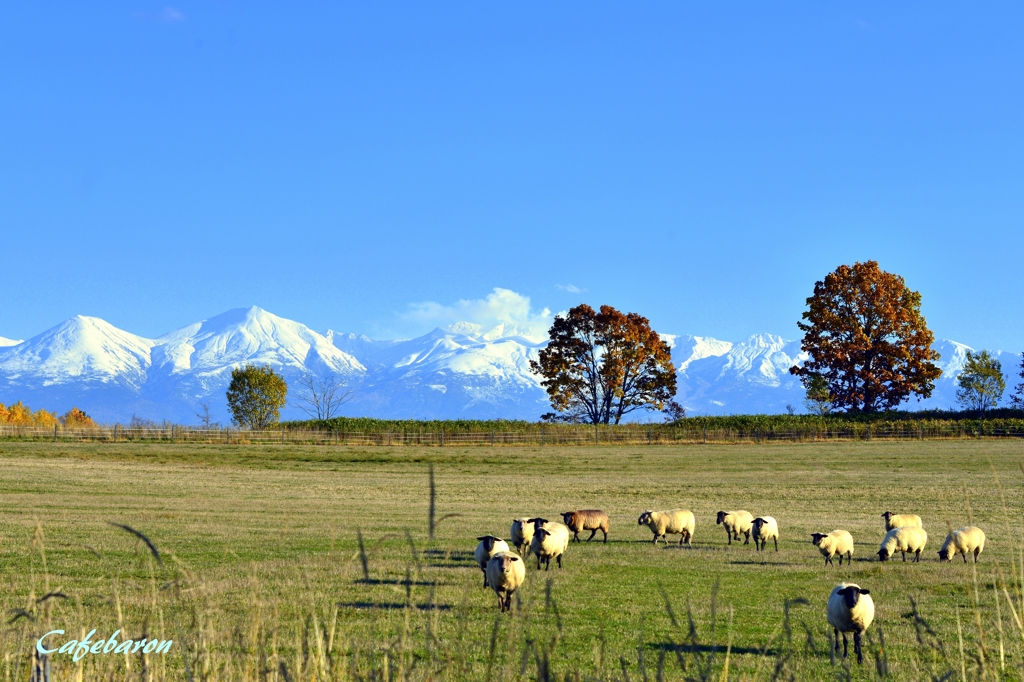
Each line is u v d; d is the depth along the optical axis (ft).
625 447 343.67
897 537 124.47
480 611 77.92
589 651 63.93
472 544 132.05
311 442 344.28
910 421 373.40
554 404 479.82
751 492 221.46
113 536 133.28
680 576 107.34
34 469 244.63
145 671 37.01
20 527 142.10
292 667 38.63
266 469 266.57
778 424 386.73
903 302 442.91
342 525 153.17
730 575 109.29
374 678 36.32
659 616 81.71
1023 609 38.14
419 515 172.86
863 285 438.40
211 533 138.72
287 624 51.72
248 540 130.31
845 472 260.01
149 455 289.94
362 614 71.26
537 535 108.37
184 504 184.44
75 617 54.24
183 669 43.34
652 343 476.95
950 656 55.72
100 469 251.39
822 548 119.96
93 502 183.32
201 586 42.60
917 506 194.70
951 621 77.30
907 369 433.48
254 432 352.90
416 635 60.90
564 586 97.81
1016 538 144.87
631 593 94.38
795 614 84.02
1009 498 201.87
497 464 286.66
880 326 440.45
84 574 96.78
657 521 145.18
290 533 140.05
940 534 154.61
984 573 105.81
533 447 342.64
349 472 262.47
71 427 347.56
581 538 153.28
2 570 100.07
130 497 194.59
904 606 85.66
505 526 158.92
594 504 200.95
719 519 146.30
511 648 34.99
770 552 135.13
